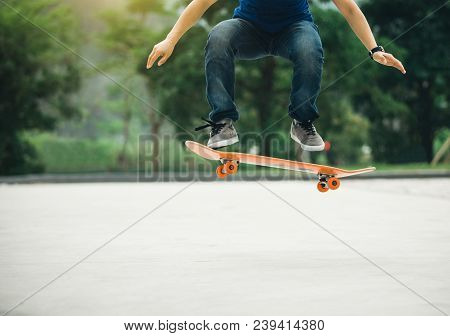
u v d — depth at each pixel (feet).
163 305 31.45
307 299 32.37
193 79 238.07
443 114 275.39
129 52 272.92
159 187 147.95
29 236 59.21
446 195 112.37
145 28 270.87
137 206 93.81
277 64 250.16
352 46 232.12
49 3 253.44
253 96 256.52
